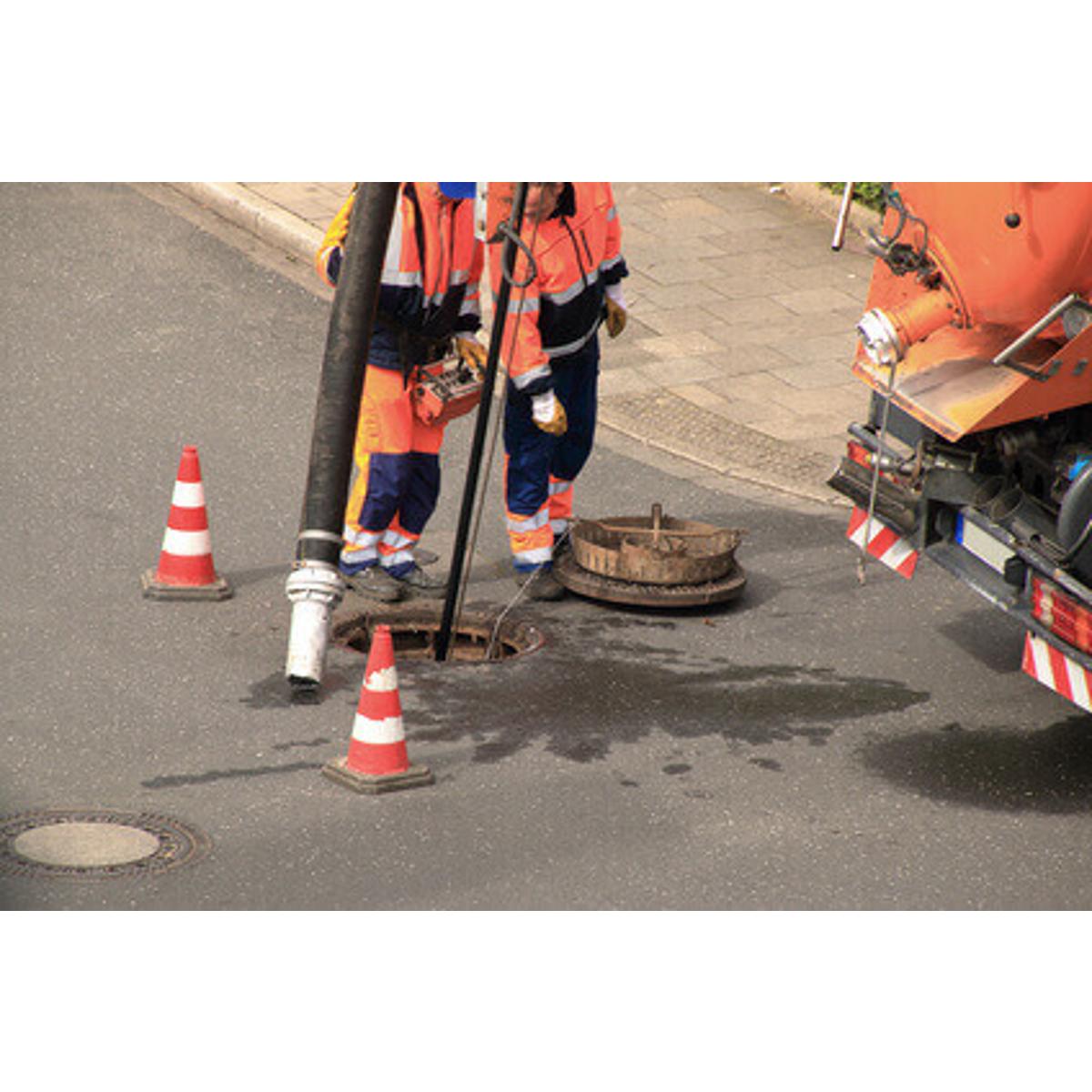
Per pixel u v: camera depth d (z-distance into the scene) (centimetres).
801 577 4138
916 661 3784
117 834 2991
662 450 4728
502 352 3788
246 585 3900
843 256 5781
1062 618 3347
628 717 3488
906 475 3725
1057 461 3469
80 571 3894
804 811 3206
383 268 3628
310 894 2852
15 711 3350
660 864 3005
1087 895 3002
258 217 5728
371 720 3166
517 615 3881
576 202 3759
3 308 5125
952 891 2988
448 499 4438
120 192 5916
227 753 3262
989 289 3328
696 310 5397
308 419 4731
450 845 3019
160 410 4675
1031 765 3409
